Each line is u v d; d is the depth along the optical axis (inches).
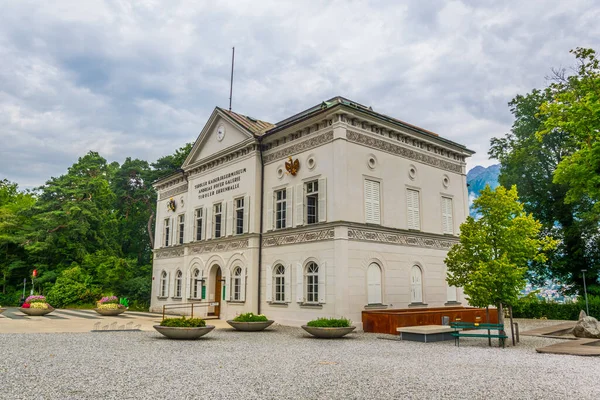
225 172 1090.1
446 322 790.5
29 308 1061.8
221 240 1058.1
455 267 680.4
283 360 461.1
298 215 886.4
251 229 974.4
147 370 400.8
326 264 808.3
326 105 870.4
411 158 963.3
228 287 1017.5
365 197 850.1
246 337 681.0
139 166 2071.9
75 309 1366.9
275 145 973.2
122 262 1578.5
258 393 316.8
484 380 364.5
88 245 1659.7
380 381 358.0
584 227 1184.2
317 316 808.3
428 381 359.3
